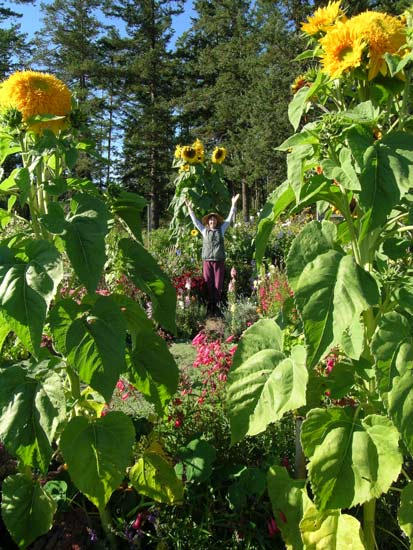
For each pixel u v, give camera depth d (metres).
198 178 10.82
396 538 2.19
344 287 1.71
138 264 2.41
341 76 1.97
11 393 2.07
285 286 6.65
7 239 2.20
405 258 2.29
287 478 2.23
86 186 2.25
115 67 31.59
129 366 2.40
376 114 1.80
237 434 2.07
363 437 1.84
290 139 1.96
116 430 2.12
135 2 31.34
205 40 38.88
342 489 1.81
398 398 1.70
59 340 2.02
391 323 1.79
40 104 2.10
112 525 2.43
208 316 8.06
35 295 1.87
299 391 1.95
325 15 2.08
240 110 32.59
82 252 1.96
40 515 2.22
